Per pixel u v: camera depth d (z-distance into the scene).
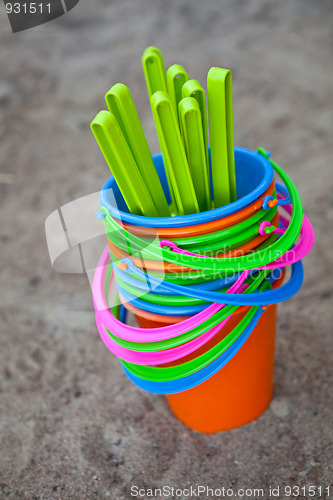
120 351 0.98
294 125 2.48
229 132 0.89
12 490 1.16
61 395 1.39
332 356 1.38
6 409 1.37
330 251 1.75
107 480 1.16
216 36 3.41
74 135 2.65
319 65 2.95
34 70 3.27
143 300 0.97
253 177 1.06
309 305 1.56
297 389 1.31
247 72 2.96
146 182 0.94
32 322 1.65
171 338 0.93
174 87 0.91
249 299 0.90
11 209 2.20
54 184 2.31
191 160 0.90
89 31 3.73
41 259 1.92
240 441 1.21
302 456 1.15
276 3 3.76
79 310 1.67
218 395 1.13
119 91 0.85
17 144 2.63
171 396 1.21
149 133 2.57
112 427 1.28
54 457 1.23
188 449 1.21
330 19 3.46
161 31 3.58
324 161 2.21
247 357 1.08
